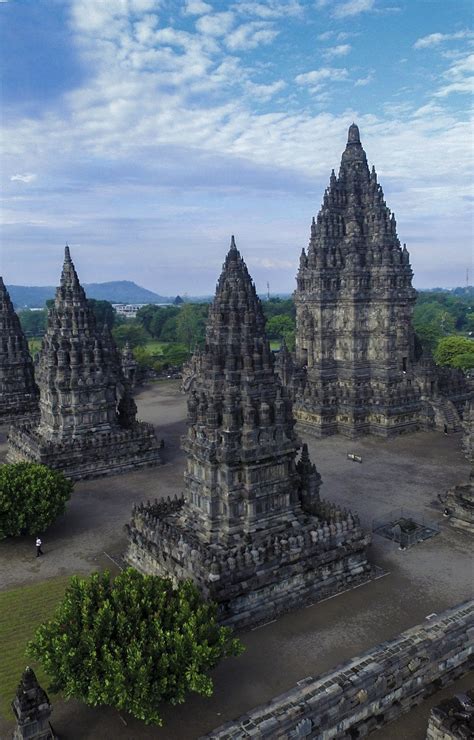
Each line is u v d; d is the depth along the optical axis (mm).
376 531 46844
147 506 43219
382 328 78125
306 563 36344
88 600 27672
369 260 79438
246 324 37750
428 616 34906
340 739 27438
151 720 24234
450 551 43500
